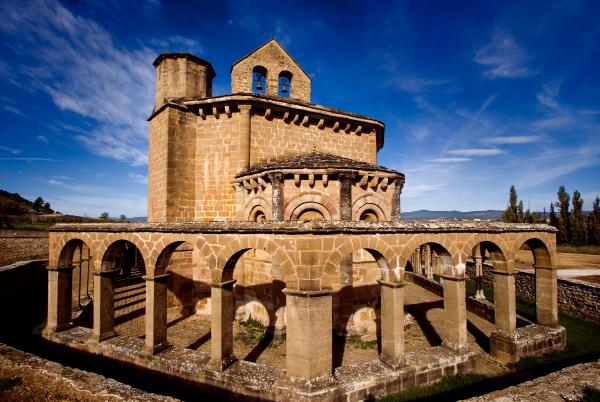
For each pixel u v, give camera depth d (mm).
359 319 12109
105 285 10828
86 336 11125
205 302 14719
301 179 12070
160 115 15328
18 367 7844
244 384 7789
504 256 10695
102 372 9516
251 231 8273
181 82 16359
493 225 10602
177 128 14820
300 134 16172
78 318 13445
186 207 14914
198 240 9164
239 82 17688
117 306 15945
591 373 7473
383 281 8930
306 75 19297
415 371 8586
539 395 6492
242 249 8469
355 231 8242
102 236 10844
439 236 9602
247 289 13695
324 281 7902
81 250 15539
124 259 22766
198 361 8789
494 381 9047
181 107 14914
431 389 8414
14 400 6543
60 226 11961
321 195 12094
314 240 7836
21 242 30188
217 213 14898
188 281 15008
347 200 11875
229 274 9016
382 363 8711
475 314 15992
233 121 15031
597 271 23109
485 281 23281
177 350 9648
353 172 11984
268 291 12602
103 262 10781
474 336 12797
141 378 9148
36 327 12898
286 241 7965
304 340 7539
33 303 16203
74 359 10383
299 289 7742
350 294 11906
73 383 7184
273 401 7418
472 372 9430
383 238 8750
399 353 8578
